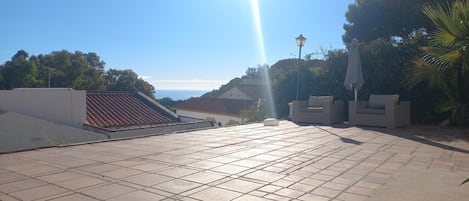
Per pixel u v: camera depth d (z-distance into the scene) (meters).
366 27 15.15
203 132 8.34
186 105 32.38
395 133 8.16
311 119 10.56
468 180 3.11
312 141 6.93
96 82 39.78
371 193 3.60
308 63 13.88
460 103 9.22
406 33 14.15
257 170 4.57
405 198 3.36
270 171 4.52
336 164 4.91
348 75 10.44
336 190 3.72
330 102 10.32
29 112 11.26
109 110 14.76
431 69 8.82
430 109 10.68
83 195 3.54
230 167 4.73
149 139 7.19
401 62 11.11
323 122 10.36
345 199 3.43
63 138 10.63
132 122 13.86
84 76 40.03
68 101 12.03
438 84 9.38
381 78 11.51
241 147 6.23
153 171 4.49
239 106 28.16
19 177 4.17
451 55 4.35
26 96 11.23
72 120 12.09
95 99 15.60
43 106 11.53
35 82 35.75
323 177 4.23
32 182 3.97
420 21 13.17
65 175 4.27
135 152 5.75
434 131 8.55
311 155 5.54
